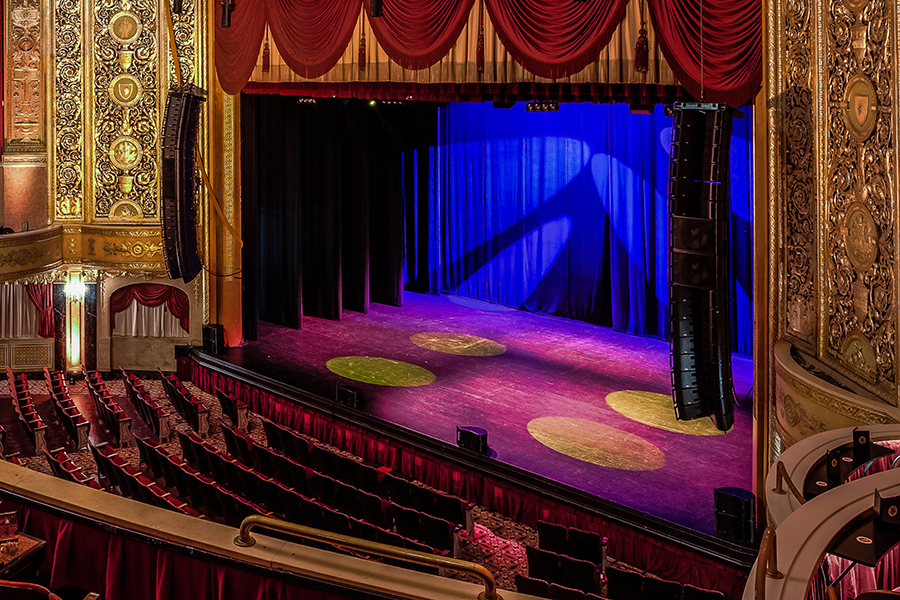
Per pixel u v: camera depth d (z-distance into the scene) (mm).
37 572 6180
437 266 22516
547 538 9859
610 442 12500
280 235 19125
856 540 4180
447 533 9562
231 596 5391
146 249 16453
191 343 16781
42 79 16250
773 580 3762
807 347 9203
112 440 13070
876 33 7625
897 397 7473
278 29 13242
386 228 21266
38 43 16234
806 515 4375
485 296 21688
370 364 16234
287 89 15172
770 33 9164
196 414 13383
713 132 8781
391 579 5000
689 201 8977
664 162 17500
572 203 19531
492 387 14984
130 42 16109
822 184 8664
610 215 18734
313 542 8984
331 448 13570
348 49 12961
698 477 11320
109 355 16781
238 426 13852
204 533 5609
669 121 17219
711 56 9492
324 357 16656
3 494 6305
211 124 16266
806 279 9172
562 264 19969
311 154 19812
